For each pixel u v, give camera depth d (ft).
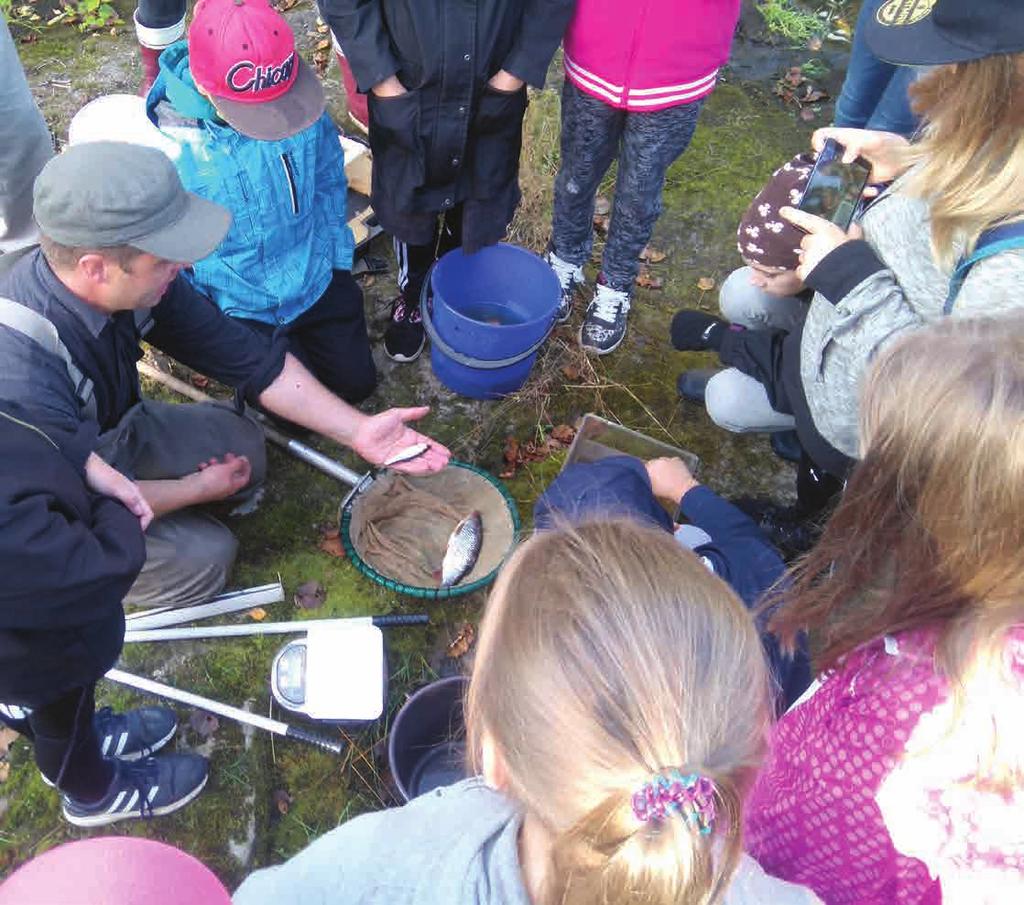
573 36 8.23
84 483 5.57
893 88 9.92
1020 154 4.78
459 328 8.82
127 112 8.19
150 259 5.82
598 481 5.87
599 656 2.74
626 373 10.50
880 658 3.80
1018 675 3.33
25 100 8.91
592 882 2.56
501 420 9.98
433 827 3.17
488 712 2.95
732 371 8.59
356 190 11.05
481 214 9.05
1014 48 4.69
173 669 7.88
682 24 7.84
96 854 2.77
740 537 6.16
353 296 9.48
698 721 2.70
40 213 5.56
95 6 13.78
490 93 8.08
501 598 3.04
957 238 5.26
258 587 8.29
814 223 6.51
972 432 3.44
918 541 3.76
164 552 7.57
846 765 3.84
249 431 8.43
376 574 8.28
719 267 11.60
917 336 3.86
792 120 13.29
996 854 3.27
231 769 7.41
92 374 6.19
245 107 7.42
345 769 7.57
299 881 3.24
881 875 4.00
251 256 8.23
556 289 9.41
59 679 5.39
